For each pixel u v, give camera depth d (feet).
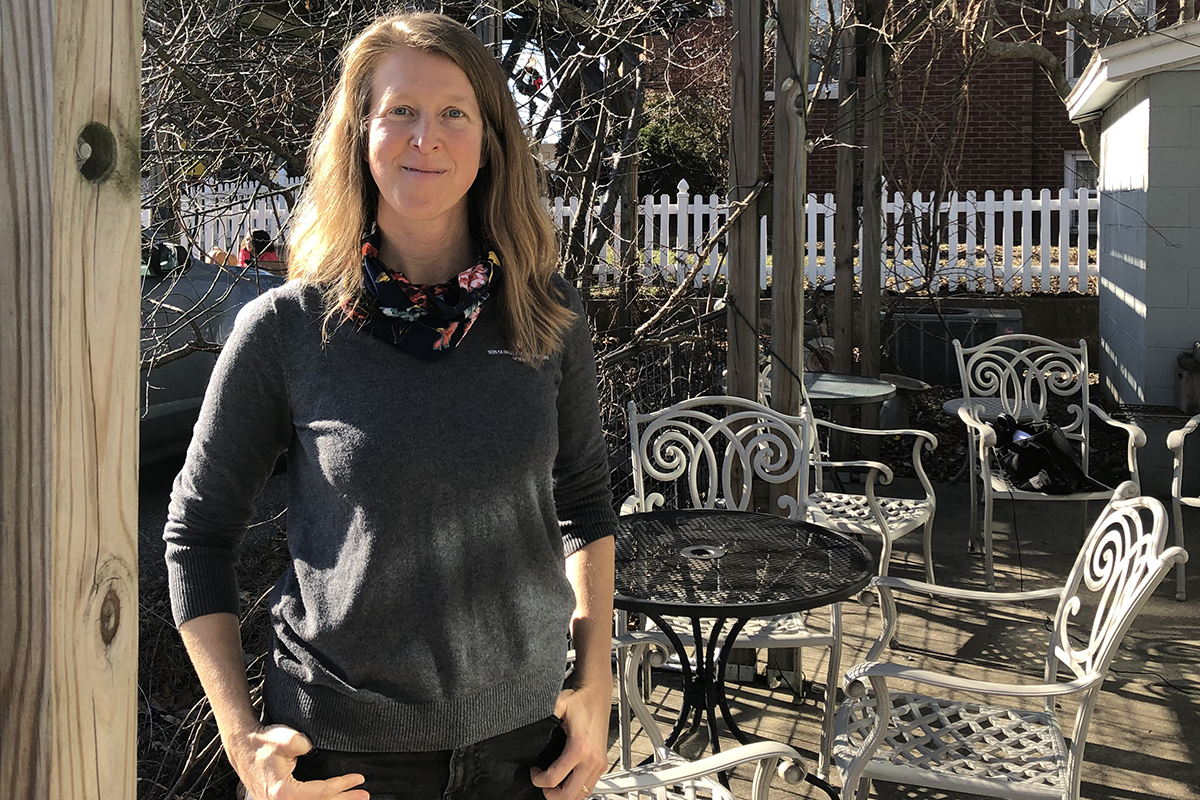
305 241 4.86
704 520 9.76
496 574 4.55
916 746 7.74
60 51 2.60
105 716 2.85
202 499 4.64
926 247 27.43
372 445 4.35
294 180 12.00
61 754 2.75
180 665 10.75
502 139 4.97
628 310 19.10
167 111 10.88
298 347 4.58
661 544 9.02
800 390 11.89
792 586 7.84
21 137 2.62
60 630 2.73
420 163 4.62
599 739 4.96
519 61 16.42
